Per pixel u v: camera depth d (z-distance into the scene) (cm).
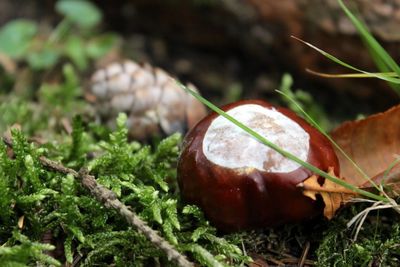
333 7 27
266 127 19
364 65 27
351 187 19
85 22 32
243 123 19
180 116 24
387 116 21
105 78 24
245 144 19
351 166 21
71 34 34
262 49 30
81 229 20
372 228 20
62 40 33
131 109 24
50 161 20
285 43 29
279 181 19
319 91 30
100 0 34
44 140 23
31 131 24
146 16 34
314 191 19
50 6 36
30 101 29
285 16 29
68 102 26
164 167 21
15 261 18
